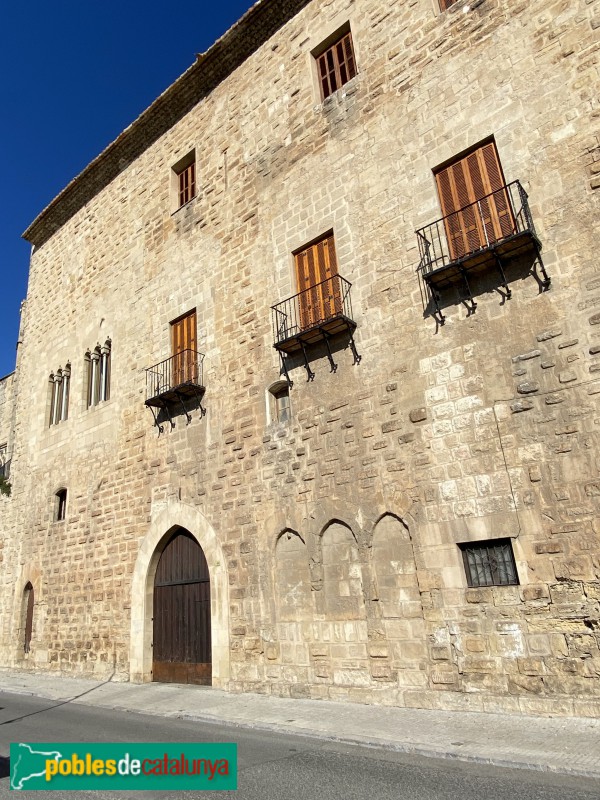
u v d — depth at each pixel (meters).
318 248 14.00
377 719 9.15
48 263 24.97
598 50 10.33
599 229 9.69
